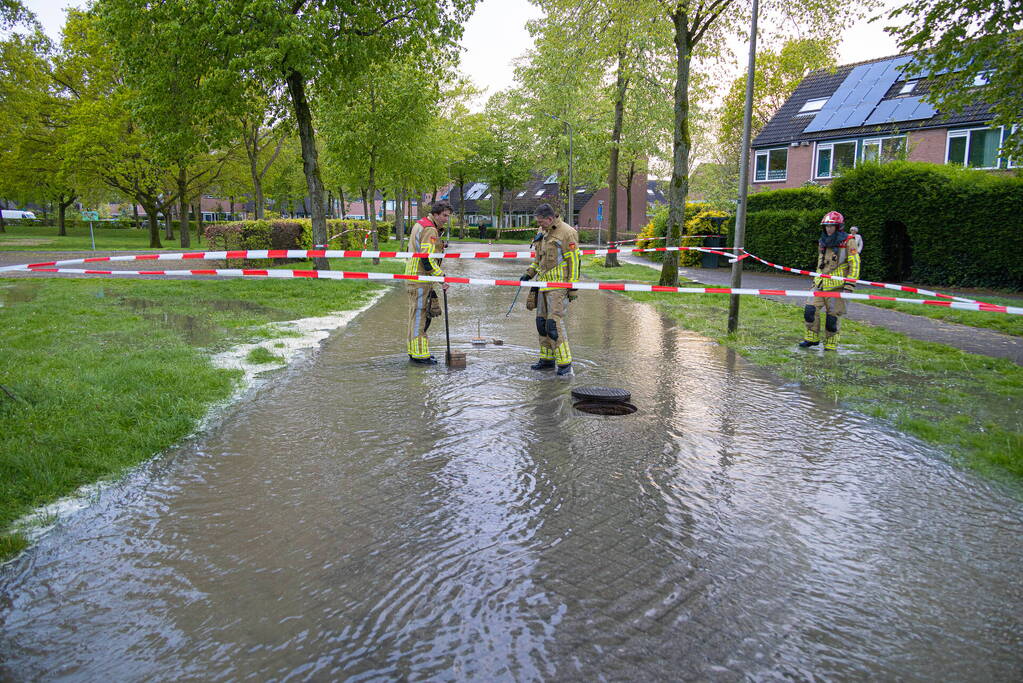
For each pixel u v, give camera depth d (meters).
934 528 3.42
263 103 18.34
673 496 3.77
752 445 4.68
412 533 3.28
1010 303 12.88
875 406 5.68
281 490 3.79
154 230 32.06
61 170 28.02
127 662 2.31
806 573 2.95
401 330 9.23
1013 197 15.70
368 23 16.03
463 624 2.54
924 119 25.59
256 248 19.23
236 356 7.29
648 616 2.60
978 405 5.76
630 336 9.41
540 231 6.94
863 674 2.27
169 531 3.29
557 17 15.41
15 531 3.25
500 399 5.77
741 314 11.68
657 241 29.27
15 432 4.34
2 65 29.06
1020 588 2.86
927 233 17.55
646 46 21.83
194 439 4.66
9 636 2.46
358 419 5.14
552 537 3.25
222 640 2.43
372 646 2.40
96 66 28.06
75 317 9.45
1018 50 9.12
